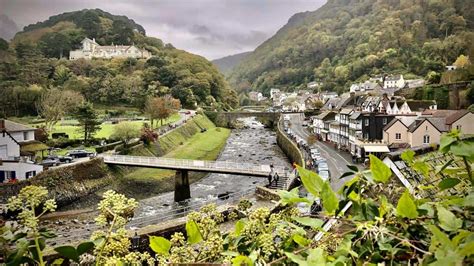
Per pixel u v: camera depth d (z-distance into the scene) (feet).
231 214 10.75
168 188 126.82
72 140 157.89
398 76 309.83
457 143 4.94
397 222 5.20
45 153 139.44
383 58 401.08
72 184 108.99
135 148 151.33
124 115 273.33
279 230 6.26
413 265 4.70
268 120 335.26
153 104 222.28
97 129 169.99
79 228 80.74
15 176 103.35
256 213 6.97
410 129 124.26
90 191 113.09
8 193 93.50
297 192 5.55
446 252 3.69
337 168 120.98
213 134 246.88
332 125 186.29
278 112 329.11
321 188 5.05
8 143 115.75
